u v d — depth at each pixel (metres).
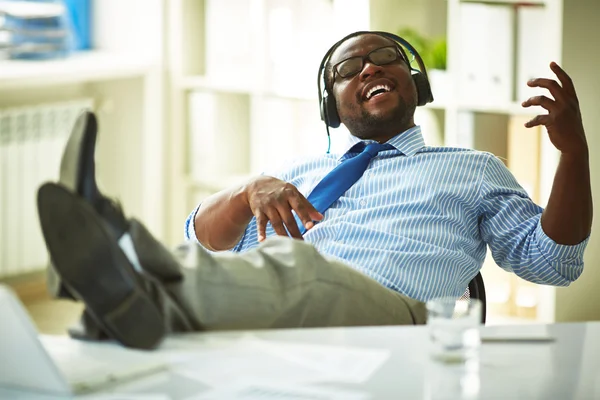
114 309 1.53
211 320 1.76
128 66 5.03
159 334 1.57
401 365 1.49
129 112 5.32
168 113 5.22
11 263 5.05
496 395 1.36
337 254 2.50
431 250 2.46
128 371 1.44
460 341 1.51
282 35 4.67
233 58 4.93
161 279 1.71
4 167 4.93
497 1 4.02
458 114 4.17
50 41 4.92
